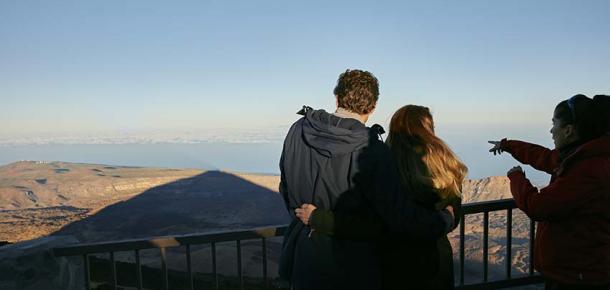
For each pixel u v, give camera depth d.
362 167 1.96
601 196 2.24
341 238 2.11
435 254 2.30
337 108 2.23
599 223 2.30
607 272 2.32
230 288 21.45
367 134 2.02
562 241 2.42
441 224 2.07
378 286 2.16
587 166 2.24
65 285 3.35
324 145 2.04
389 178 1.95
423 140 2.31
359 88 2.12
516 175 2.63
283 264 2.40
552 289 2.54
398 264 2.25
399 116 2.46
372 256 2.16
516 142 3.29
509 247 3.89
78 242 3.37
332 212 2.06
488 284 3.84
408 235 2.02
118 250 3.27
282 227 3.41
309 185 2.16
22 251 3.16
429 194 2.24
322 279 2.13
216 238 3.34
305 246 2.20
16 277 3.12
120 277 22.00
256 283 21.97
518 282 3.93
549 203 2.31
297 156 2.22
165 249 3.29
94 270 22.62
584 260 2.34
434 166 2.25
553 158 2.87
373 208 2.02
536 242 2.67
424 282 2.25
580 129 2.31
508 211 3.86
